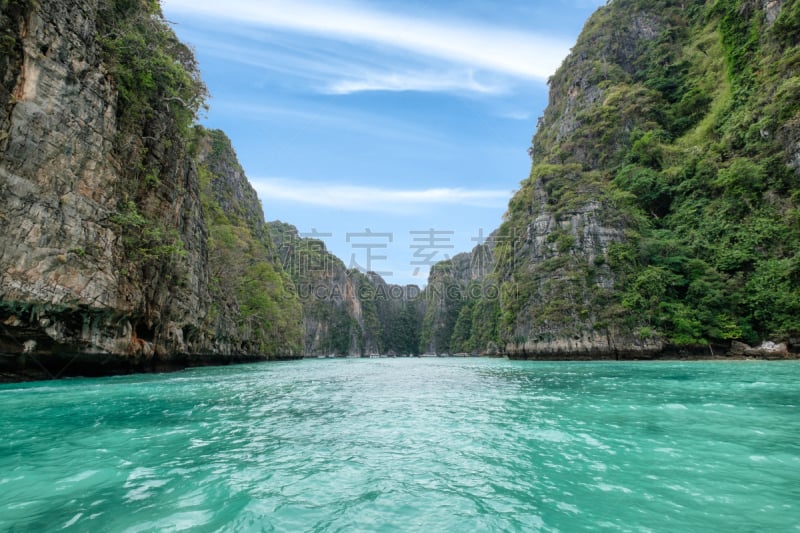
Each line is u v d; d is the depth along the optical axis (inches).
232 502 165.6
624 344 1259.2
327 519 150.3
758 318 1129.4
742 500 164.2
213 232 1525.6
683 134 1795.0
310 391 549.6
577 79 2541.8
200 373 850.8
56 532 139.4
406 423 322.0
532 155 2965.1
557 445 250.2
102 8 673.0
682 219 1430.9
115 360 679.7
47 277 548.4
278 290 2180.1
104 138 647.1
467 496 172.1
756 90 1421.0
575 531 139.7
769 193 1230.3
